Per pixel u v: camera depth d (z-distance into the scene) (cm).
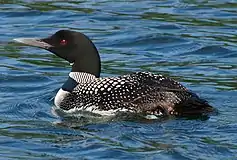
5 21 2183
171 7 2281
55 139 1360
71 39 1555
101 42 2006
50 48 1564
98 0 2358
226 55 1897
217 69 1794
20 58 1889
